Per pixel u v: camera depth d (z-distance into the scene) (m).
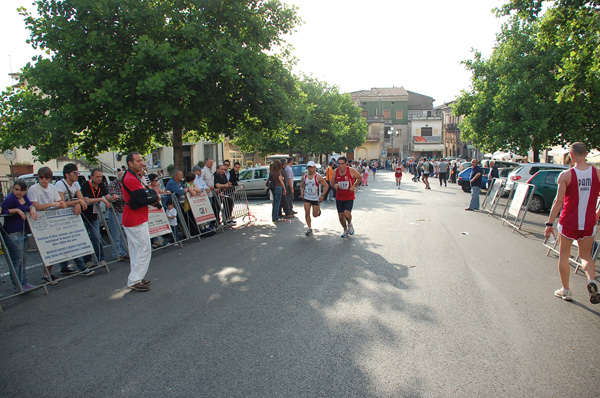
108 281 6.52
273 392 3.13
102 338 4.24
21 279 6.00
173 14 12.03
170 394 3.14
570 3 11.04
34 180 11.80
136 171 5.95
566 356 3.70
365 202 18.06
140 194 5.79
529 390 3.15
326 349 3.84
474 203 15.03
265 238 9.83
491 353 3.75
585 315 4.70
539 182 14.91
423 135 72.12
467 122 24.66
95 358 3.79
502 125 21.45
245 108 13.25
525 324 4.42
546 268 6.80
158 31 12.22
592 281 4.84
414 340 4.02
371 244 8.74
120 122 11.60
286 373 3.42
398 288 5.67
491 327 4.34
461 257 7.54
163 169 33.72
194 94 11.05
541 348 3.86
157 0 12.26
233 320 4.60
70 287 6.25
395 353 3.75
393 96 74.38
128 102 11.26
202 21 12.18
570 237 5.10
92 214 7.34
